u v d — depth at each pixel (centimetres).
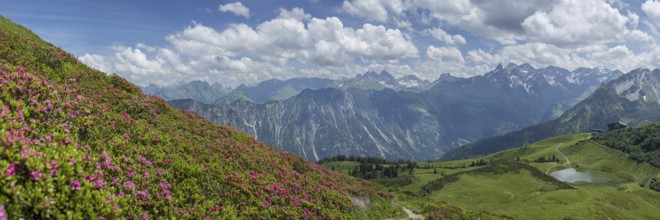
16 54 2453
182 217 1420
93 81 2748
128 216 1193
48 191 887
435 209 4228
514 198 14650
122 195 1244
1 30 2633
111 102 2492
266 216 1928
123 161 1570
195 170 1886
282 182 2597
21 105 1348
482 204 14388
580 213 9506
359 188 4041
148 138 2030
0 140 924
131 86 3086
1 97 1348
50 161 972
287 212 2058
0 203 777
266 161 2908
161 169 1706
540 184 16788
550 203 11475
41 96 1551
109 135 1775
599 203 10769
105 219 990
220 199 1773
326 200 2711
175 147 2156
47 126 1381
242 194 1972
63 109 1602
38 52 2645
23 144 962
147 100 2947
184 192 1641
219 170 2095
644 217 10969
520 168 18938
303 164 3738
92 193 1003
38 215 853
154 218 1339
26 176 891
